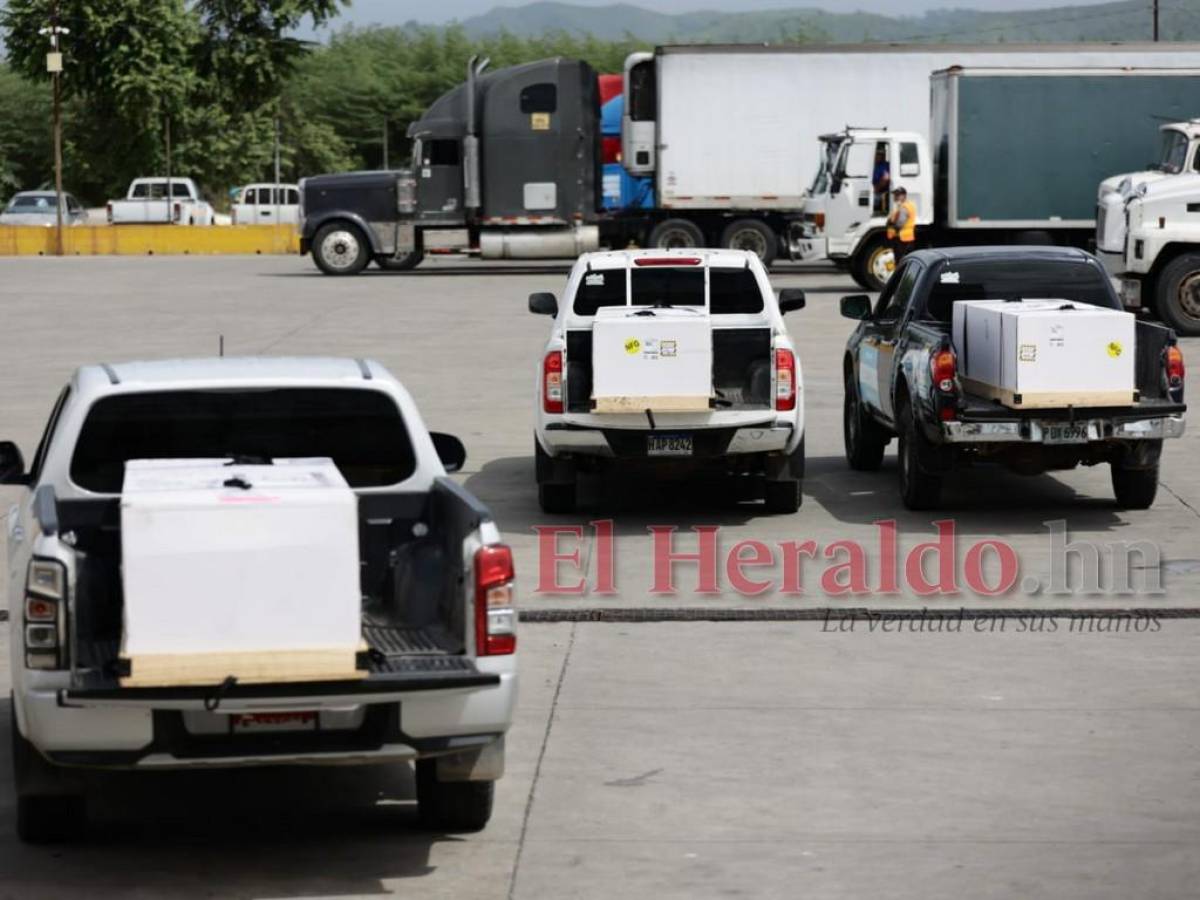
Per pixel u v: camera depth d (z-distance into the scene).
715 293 23.81
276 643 10.62
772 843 11.83
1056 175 59.78
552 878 11.21
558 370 22.84
